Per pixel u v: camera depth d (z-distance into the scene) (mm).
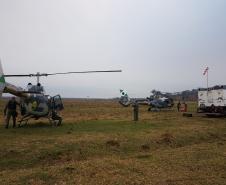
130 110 49969
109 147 16734
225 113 33719
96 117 34594
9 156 14633
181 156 14711
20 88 24406
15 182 10852
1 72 22000
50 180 11031
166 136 19609
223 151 15883
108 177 11344
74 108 57250
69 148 16016
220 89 34156
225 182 10859
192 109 51594
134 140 18234
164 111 46188
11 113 23656
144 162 13547
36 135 19812
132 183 10727
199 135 21250
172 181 10945
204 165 13016
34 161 14336
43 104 24594
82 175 11570
